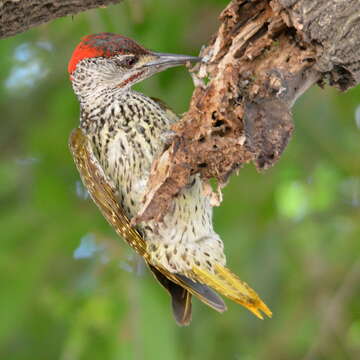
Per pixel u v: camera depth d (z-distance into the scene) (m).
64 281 11.23
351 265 12.68
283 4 6.95
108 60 9.37
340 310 12.66
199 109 7.41
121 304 10.52
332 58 7.00
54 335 11.32
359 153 12.37
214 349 11.80
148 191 7.91
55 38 12.75
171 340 10.16
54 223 11.38
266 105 7.16
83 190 12.27
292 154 12.17
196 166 7.64
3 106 13.27
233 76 7.21
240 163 7.55
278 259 11.55
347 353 12.66
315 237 12.73
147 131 9.12
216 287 8.96
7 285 10.80
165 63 9.46
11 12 7.27
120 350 10.15
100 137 9.29
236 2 7.29
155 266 9.30
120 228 9.25
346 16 6.80
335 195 13.73
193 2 12.07
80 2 7.32
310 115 11.87
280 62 7.21
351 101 12.23
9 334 10.70
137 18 11.16
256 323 11.96
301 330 12.42
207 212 9.16
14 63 12.95
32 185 12.54
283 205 14.01
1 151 13.38
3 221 11.38
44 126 12.78
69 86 12.62
